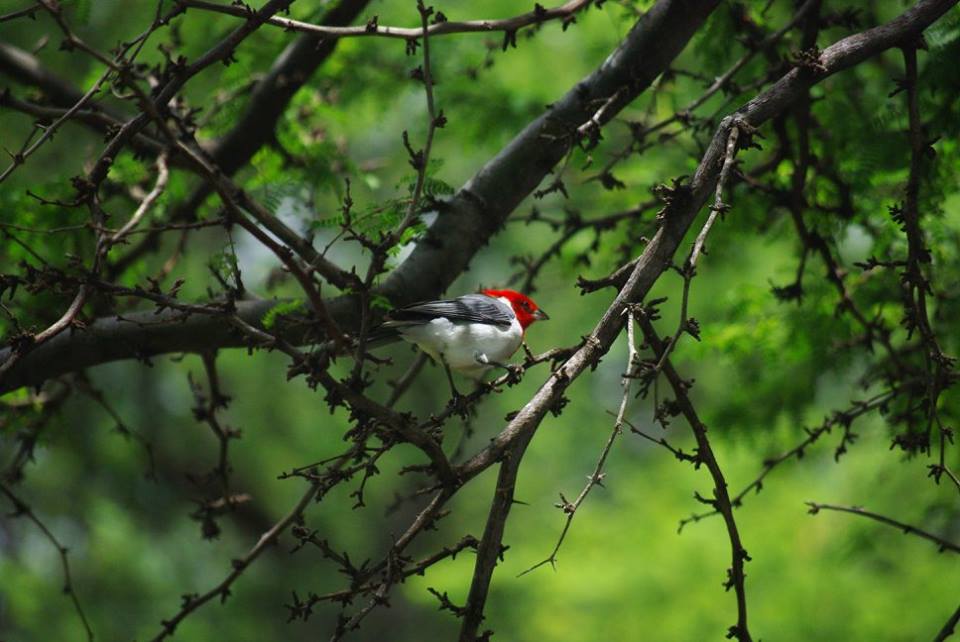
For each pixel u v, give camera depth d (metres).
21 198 9.77
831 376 13.16
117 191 10.49
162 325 8.45
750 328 11.97
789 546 16.88
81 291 6.37
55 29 13.98
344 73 12.62
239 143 10.62
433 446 6.15
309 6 11.41
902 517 14.61
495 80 13.45
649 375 6.21
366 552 29.03
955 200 12.22
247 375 24.61
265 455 25.09
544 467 27.19
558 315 24.56
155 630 20.89
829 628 15.51
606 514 20.05
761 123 6.92
